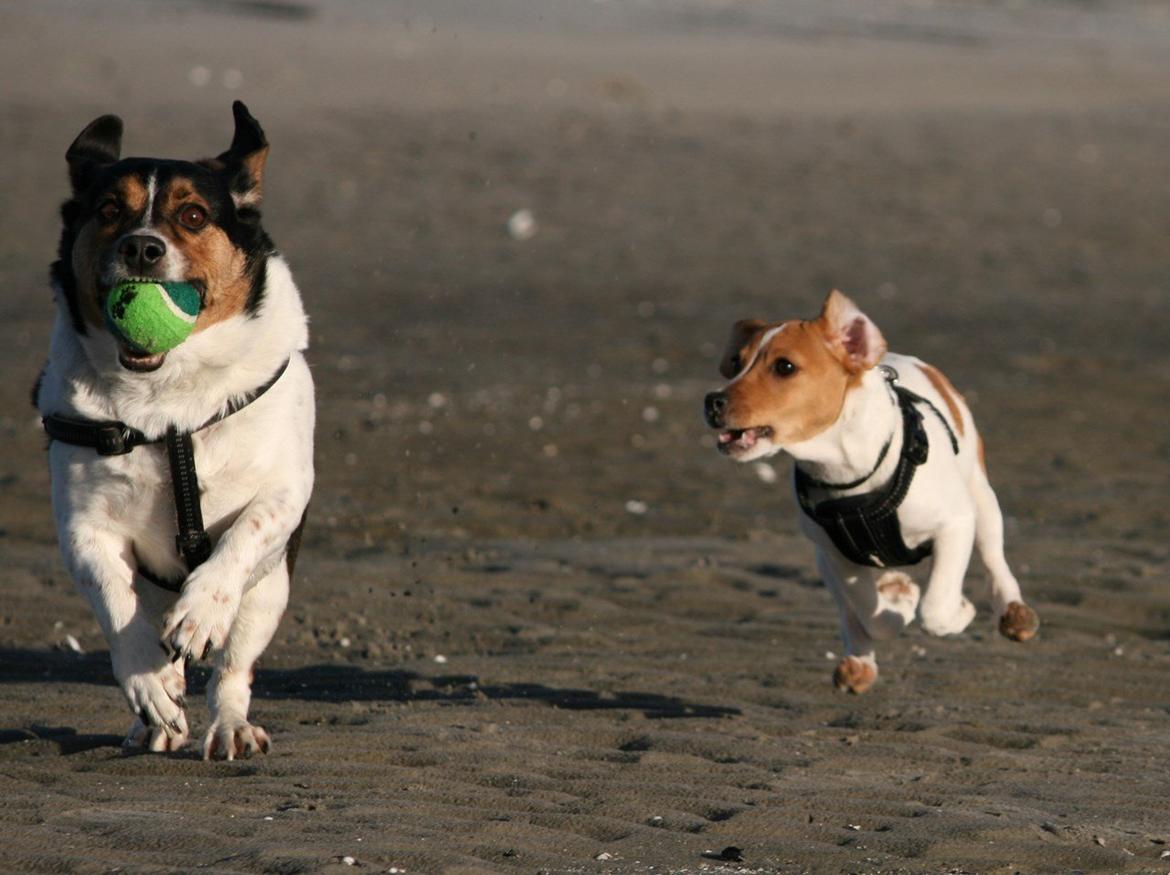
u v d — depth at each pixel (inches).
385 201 1181.7
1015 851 244.1
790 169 1395.2
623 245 1099.9
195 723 323.9
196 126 1374.3
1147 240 1190.9
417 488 586.6
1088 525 557.3
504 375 782.5
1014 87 2060.8
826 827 255.4
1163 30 3191.4
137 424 283.1
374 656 394.0
